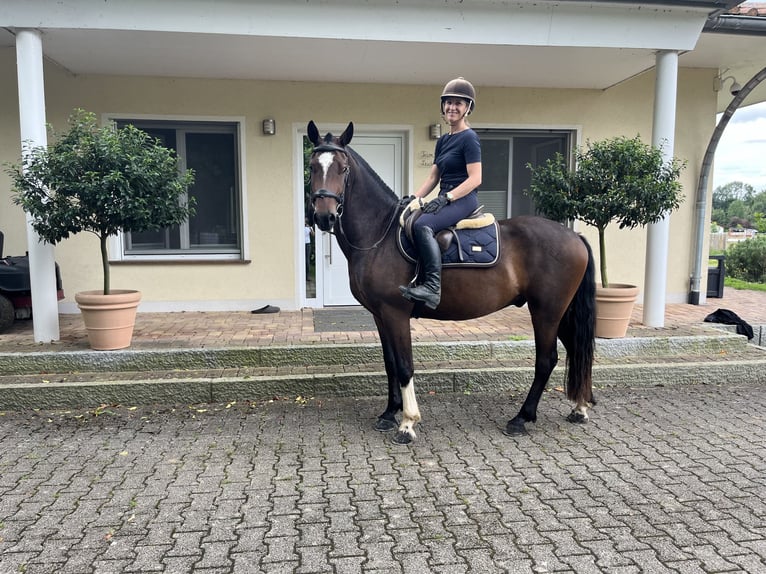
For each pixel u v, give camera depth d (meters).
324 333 5.92
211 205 7.54
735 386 5.27
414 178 7.64
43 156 4.69
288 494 3.18
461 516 2.94
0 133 6.88
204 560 2.55
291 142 7.40
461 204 3.83
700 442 3.95
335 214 3.51
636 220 5.50
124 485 3.29
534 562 2.53
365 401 4.82
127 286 7.26
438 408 4.65
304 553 2.60
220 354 5.15
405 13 5.47
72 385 4.63
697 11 5.71
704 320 6.61
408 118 7.55
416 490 3.23
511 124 7.72
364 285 3.88
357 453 3.75
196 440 3.97
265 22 5.34
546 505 3.06
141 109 7.12
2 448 3.84
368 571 2.46
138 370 5.05
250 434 4.08
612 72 6.90
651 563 2.52
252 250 7.46
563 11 5.64
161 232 7.46
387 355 4.17
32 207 4.71
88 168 4.67
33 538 2.74
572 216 5.63
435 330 6.13
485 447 3.86
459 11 5.52
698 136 7.95
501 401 4.83
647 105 7.89
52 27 5.10
